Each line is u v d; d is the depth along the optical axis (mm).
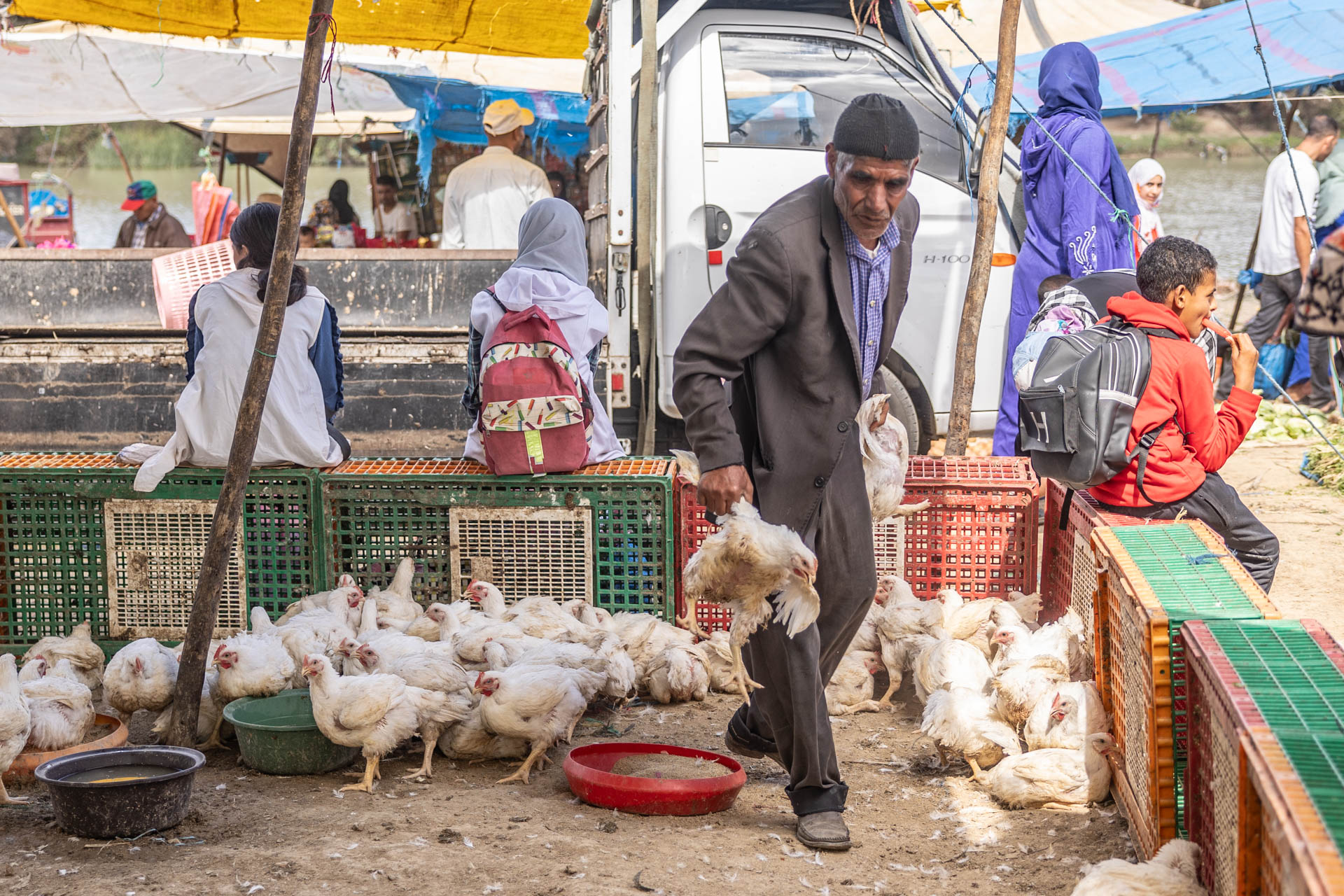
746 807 3967
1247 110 33125
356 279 6629
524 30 7836
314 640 4668
